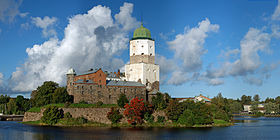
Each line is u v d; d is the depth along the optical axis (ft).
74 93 512.63
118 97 552.00
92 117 483.51
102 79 539.70
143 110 491.31
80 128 443.32
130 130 430.61
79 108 481.46
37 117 516.73
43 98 530.27
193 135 398.01
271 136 404.36
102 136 374.63
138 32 641.40
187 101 531.91
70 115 479.00
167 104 533.96
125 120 490.90
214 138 379.55
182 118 498.69
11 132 402.31
